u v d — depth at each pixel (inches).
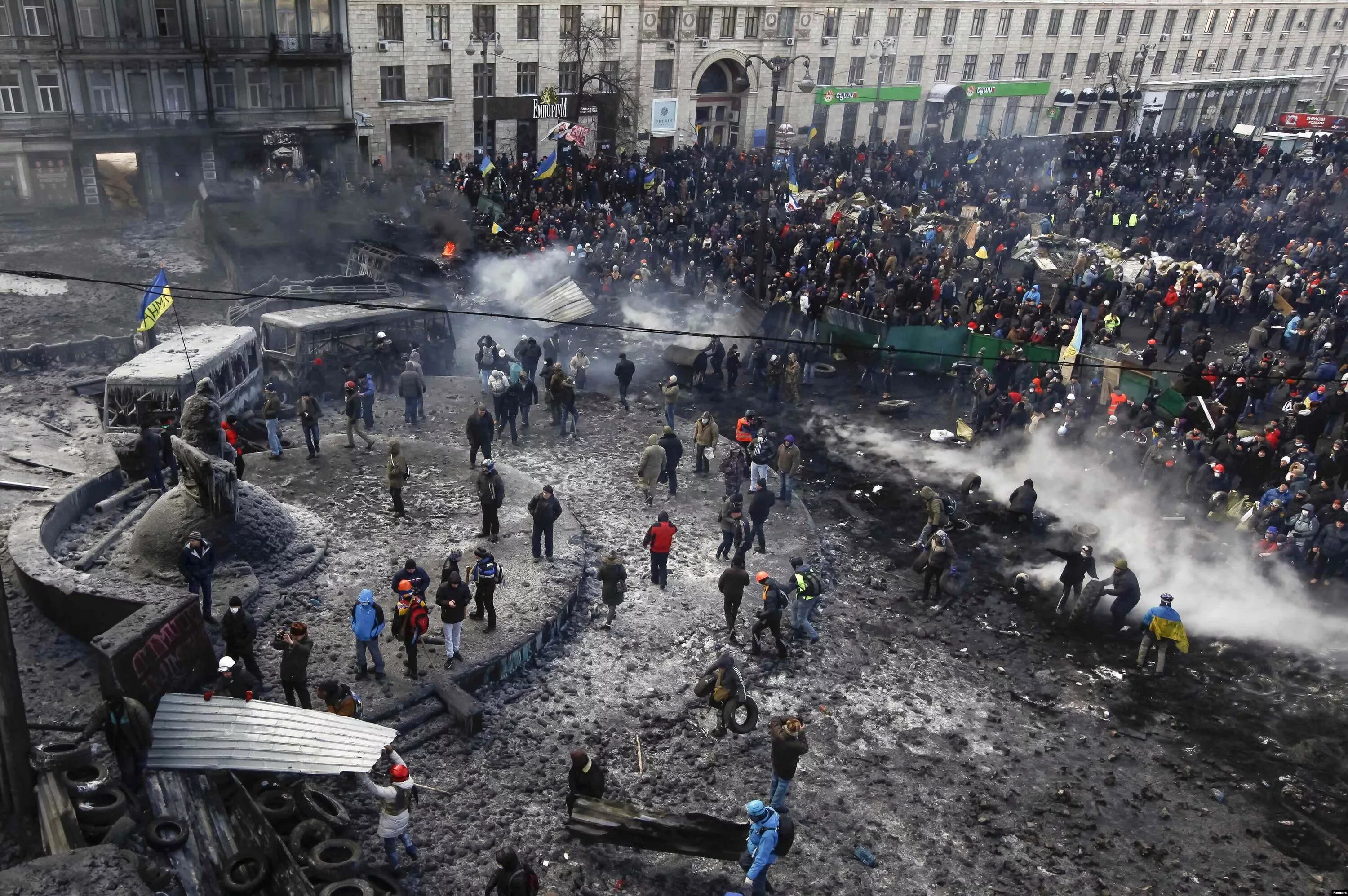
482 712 535.2
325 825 440.5
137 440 732.0
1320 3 3698.3
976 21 2896.2
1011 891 463.2
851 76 2723.9
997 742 569.6
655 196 1739.7
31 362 1008.2
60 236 1571.1
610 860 461.7
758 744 549.0
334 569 663.1
